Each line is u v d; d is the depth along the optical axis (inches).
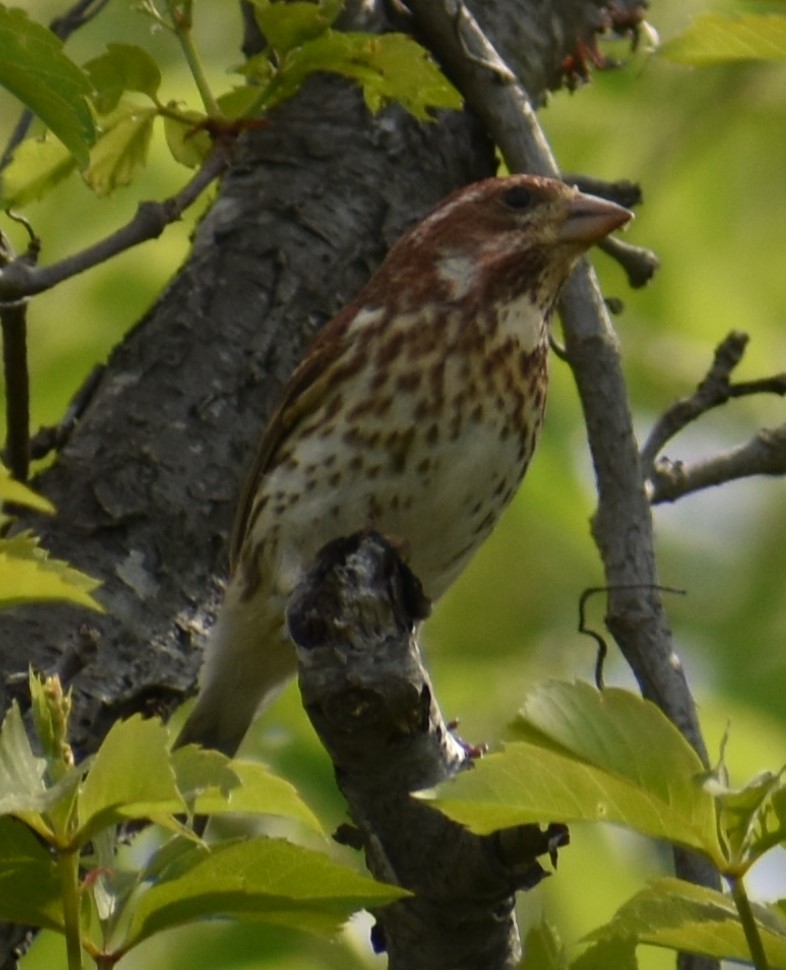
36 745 292.8
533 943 234.7
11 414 343.9
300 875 227.5
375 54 334.3
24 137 381.4
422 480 376.5
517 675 526.0
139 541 359.3
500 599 578.2
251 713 402.0
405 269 388.8
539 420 393.4
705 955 234.5
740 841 218.2
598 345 362.0
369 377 375.9
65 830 221.0
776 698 546.9
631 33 446.0
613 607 334.3
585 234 386.9
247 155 407.2
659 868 470.3
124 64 341.7
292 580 371.6
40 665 334.6
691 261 572.1
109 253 318.0
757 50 297.4
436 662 526.9
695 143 559.2
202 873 226.8
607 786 218.5
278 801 241.4
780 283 575.5
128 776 214.8
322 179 403.2
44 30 260.4
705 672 558.3
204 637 358.6
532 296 390.0
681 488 374.3
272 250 393.4
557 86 451.5
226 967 426.6
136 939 228.8
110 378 378.6
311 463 374.6
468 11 427.8
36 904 227.5
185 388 376.2
